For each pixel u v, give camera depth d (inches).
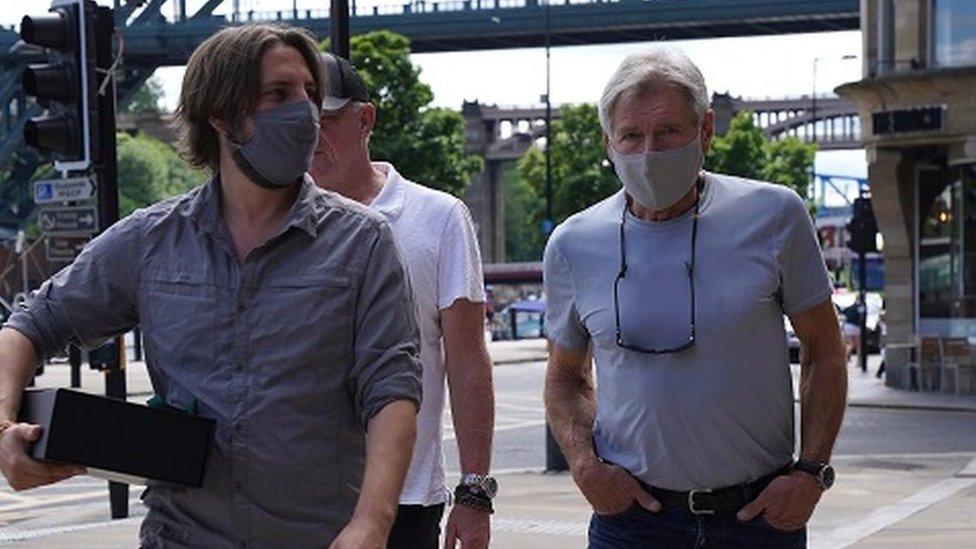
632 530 174.9
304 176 131.9
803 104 5610.2
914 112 1030.4
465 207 190.4
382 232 131.4
